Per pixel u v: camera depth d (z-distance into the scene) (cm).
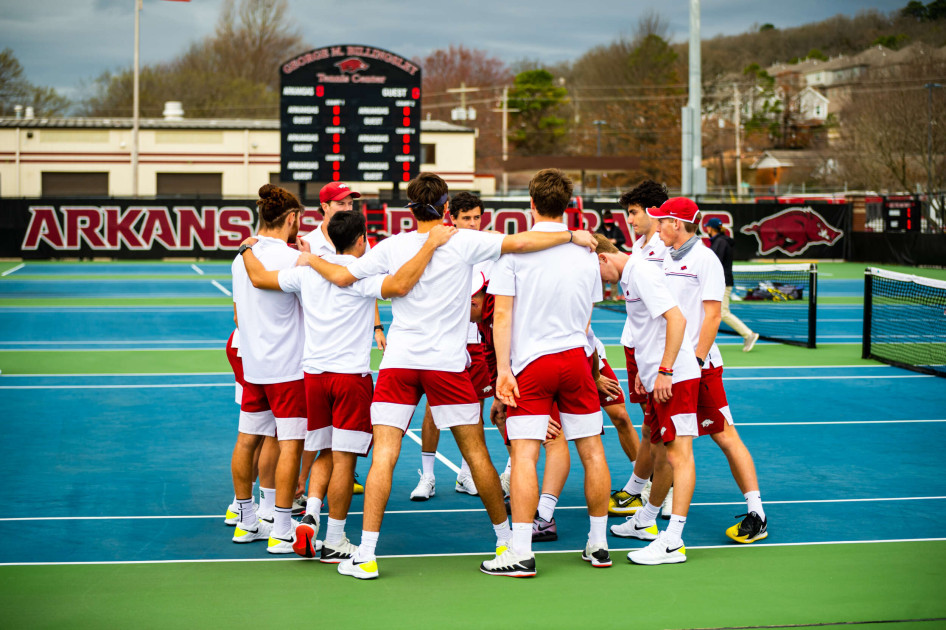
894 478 729
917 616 452
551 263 517
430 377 520
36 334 1598
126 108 7750
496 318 522
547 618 449
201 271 2988
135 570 517
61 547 554
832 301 2228
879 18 12369
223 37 8400
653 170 8962
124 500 657
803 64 12875
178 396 1058
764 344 1554
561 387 522
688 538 585
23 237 3300
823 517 626
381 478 510
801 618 449
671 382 529
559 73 10269
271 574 514
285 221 570
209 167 5006
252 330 554
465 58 9931
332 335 534
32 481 702
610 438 876
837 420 950
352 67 2717
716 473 750
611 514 639
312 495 551
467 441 527
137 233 3347
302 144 2719
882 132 5334
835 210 3497
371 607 462
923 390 1123
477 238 518
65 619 443
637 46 9338
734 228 3434
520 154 9438
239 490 568
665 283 546
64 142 4966
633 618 449
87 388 1100
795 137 9681
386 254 521
